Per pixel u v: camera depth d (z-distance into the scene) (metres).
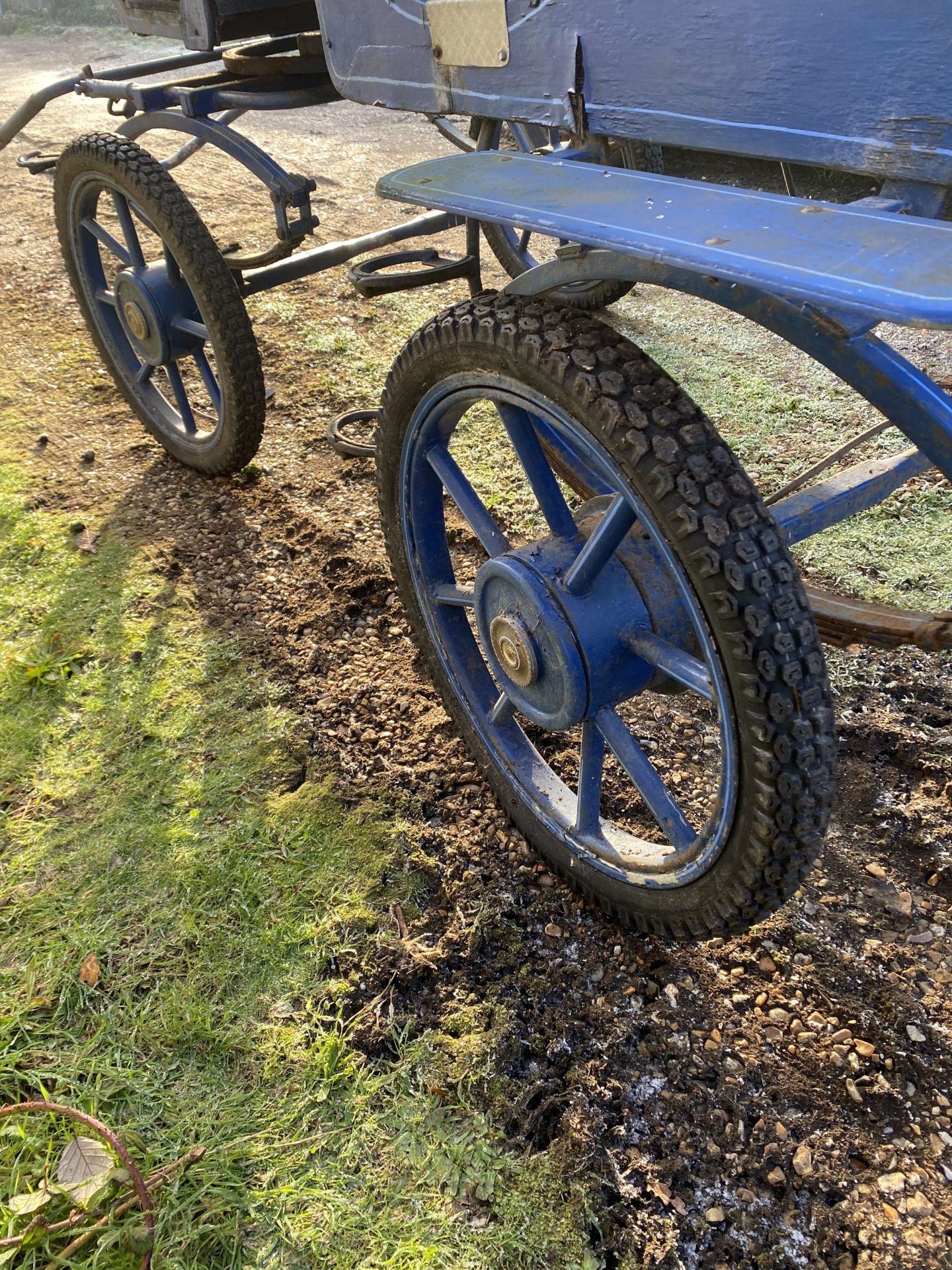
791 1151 1.58
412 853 2.05
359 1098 1.64
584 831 1.86
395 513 2.07
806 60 1.15
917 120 1.08
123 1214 1.47
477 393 1.65
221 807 2.15
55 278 4.77
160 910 1.94
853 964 1.85
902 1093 1.65
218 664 2.54
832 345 1.29
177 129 2.78
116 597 2.76
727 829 1.48
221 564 2.89
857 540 2.89
